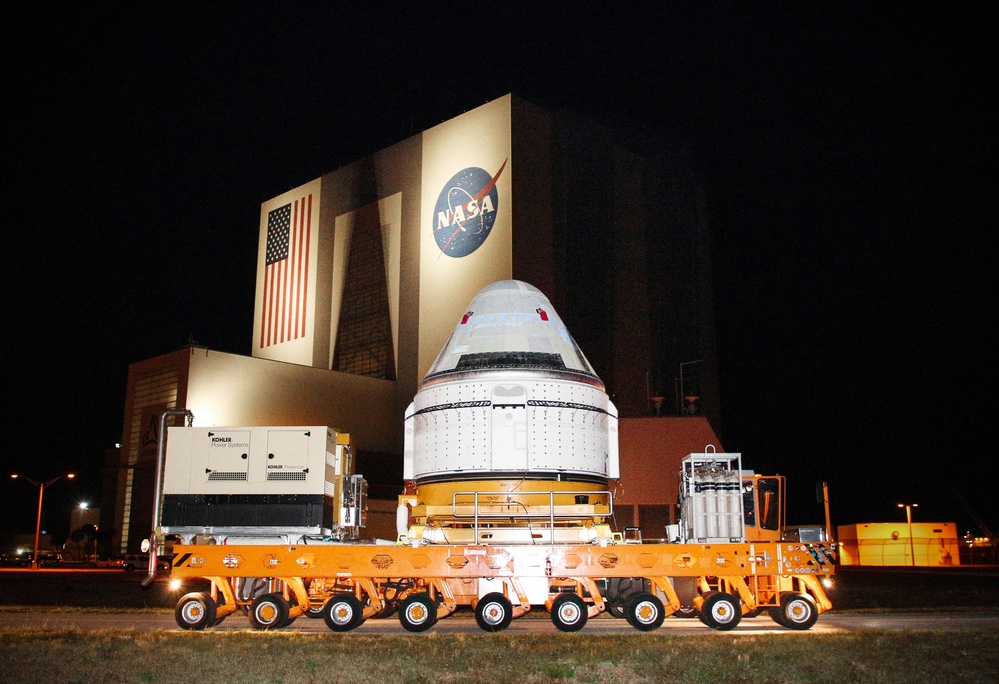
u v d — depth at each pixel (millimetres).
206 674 12703
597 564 18172
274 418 66875
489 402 21078
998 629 18000
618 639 16125
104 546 68312
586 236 72000
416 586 19125
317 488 19094
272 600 18328
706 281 81688
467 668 13070
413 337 72562
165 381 65562
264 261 90562
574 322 68938
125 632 17422
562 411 21250
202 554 18484
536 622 20609
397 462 72812
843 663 13406
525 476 20547
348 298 80750
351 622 18125
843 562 86125
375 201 79938
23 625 19547
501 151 68938
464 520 20141
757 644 15195
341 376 70938
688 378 77125
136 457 66688
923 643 15438
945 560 82000
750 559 18297
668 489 52875
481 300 23375
